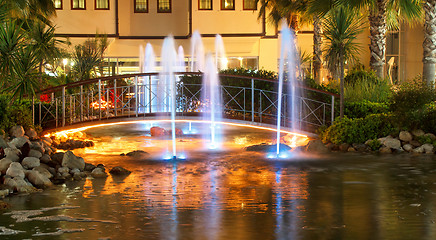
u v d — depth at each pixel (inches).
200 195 329.4
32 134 563.5
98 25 1275.8
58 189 352.5
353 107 610.9
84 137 657.6
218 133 713.0
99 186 361.1
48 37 707.4
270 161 467.8
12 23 547.2
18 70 542.6
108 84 1052.5
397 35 1298.0
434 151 515.5
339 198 319.6
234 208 294.8
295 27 1034.7
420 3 796.0
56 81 895.1
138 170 424.5
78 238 240.1
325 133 573.9
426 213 282.7
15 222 267.9
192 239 237.8
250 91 663.1
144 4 1325.0
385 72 1293.1
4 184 349.7
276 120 642.2
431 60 734.5
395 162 459.5
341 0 691.4
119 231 250.8
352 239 236.7
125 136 685.3
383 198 319.6
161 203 308.0
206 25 1302.9
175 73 628.1
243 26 1309.1
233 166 442.0
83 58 1076.5
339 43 588.1
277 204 304.3
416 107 540.1
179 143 606.5
